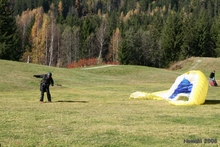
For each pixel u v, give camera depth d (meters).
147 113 13.16
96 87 29.03
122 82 35.44
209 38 86.62
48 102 17.33
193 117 12.12
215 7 161.88
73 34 94.81
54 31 92.69
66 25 111.69
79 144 8.01
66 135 8.93
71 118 11.64
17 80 28.94
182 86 18.36
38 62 90.12
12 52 64.81
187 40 85.69
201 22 86.56
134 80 38.50
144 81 37.84
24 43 93.75
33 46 90.81
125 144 8.04
